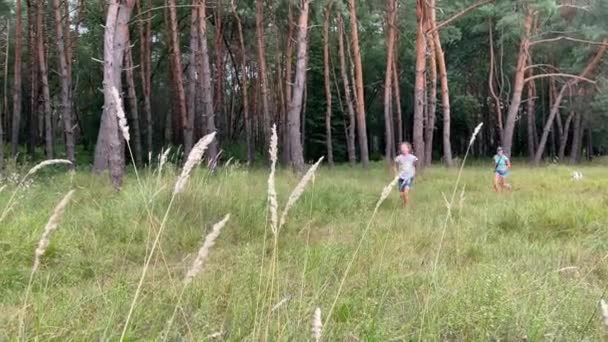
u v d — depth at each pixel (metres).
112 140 12.05
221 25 32.41
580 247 6.98
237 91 44.25
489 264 5.81
